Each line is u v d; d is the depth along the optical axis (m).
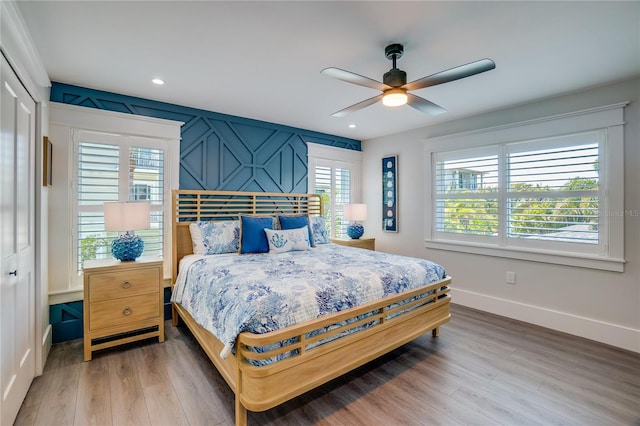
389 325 2.26
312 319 1.83
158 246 3.25
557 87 2.84
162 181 3.27
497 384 2.13
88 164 2.88
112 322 2.54
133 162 3.10
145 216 2.70
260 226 3.32
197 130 3.49
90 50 2.18
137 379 2.16
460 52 2.21
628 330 2.65
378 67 2.45
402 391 2.05
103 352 2.56
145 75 2.60
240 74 2.58
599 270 2.82
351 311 1.98
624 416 1.80
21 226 1.85
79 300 2.82
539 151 3.21
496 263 3.53
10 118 1.64
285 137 4.24
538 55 2.25
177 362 2.40
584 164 2.91
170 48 2.16
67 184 2.76
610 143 2.74
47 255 2.61
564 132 3.00
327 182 4.72
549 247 3.14
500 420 1.77
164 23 1.87
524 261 3.31
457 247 3.87
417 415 1.81
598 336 2.81
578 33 1.97
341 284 2.09
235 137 3.79
